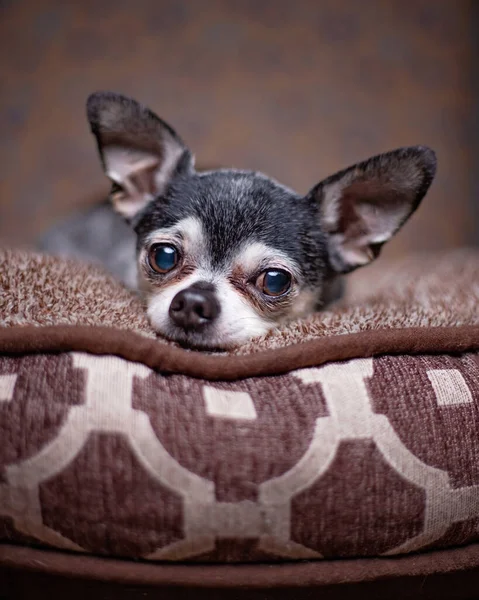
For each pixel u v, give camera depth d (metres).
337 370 0.20
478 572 0.21
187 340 0.24
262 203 0.28
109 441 0.18
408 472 0.19
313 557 0.19
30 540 0.19
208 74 0.62
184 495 0.18
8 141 0.60
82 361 0.19
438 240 0.66
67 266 0.27
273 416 0.19
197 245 0.27
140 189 0.31
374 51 0.64
